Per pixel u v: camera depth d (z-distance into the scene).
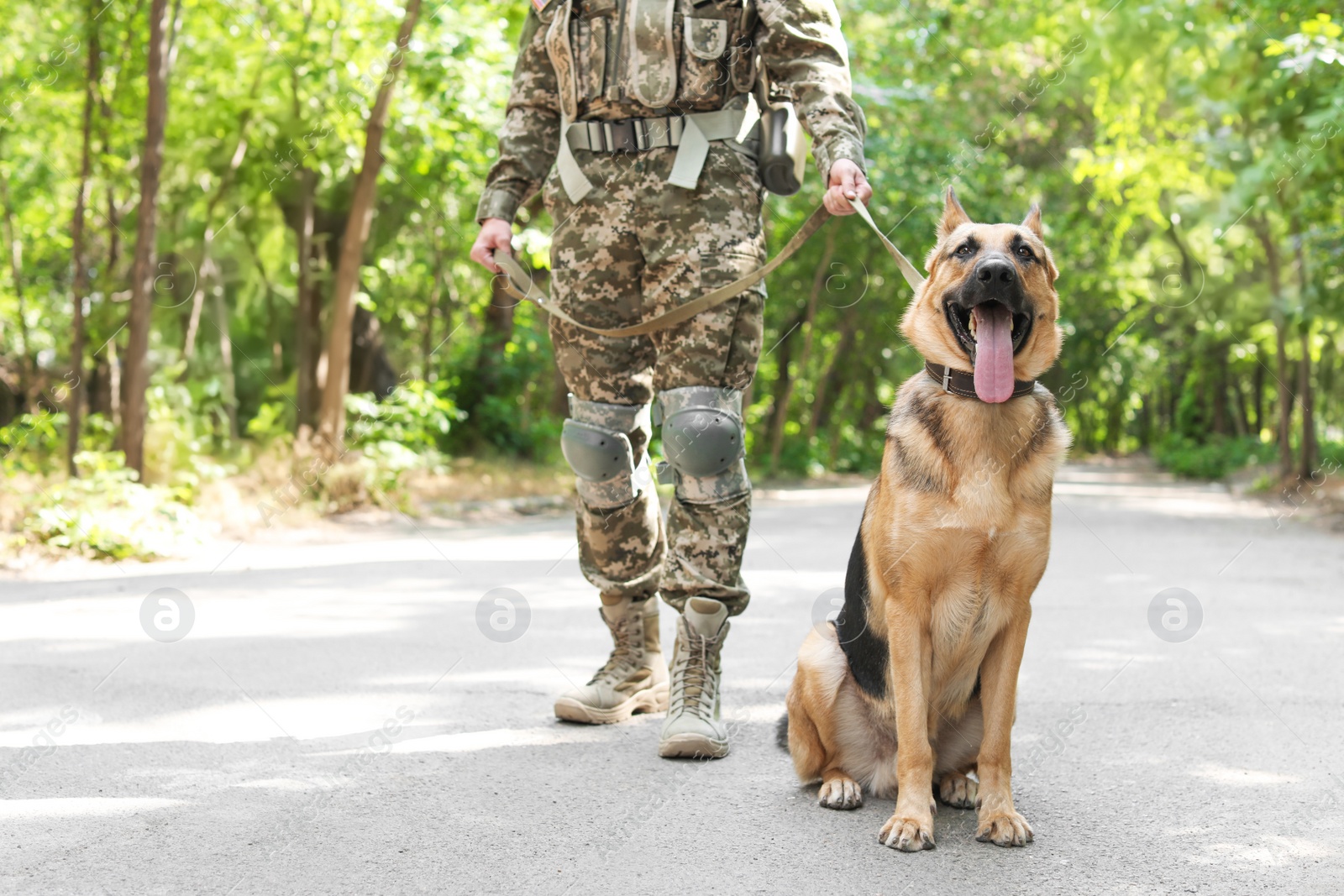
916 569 2.49
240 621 5.17
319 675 4.02
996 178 12.85
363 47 10.76
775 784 2.77
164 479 8.96
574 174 3.09
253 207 11.20
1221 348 20.20
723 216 3.00
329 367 10.37
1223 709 3.57
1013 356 2.55
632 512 3.30
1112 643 4.71
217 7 10.73
